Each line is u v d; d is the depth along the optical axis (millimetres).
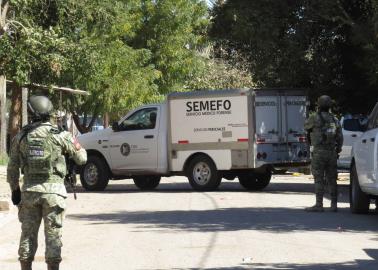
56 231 12344
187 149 32875
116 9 56750
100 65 49562
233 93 31938
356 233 18906
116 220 22281
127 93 59844
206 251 16281
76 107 61719
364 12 35062
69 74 53250
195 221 21641
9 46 42938
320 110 24094
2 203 24328
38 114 12453
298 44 35250
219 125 32219
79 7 48500
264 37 34438
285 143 32750
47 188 12250
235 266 14477
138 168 33875
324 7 33750
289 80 36906
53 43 43875
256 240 17750
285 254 15805
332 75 37406
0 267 14820
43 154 12203
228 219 22000
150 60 67812
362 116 37688
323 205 26250
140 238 18422
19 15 44438
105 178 34312
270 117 32312
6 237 19109
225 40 37438
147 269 14328
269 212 23859
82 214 24062
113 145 34250
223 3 36719
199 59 69750
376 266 14398
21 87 48281
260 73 37625
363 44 33031
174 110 33188
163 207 25922
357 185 23016
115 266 14719
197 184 32875
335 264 14633
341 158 37938
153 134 33500
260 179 33906
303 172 47812
